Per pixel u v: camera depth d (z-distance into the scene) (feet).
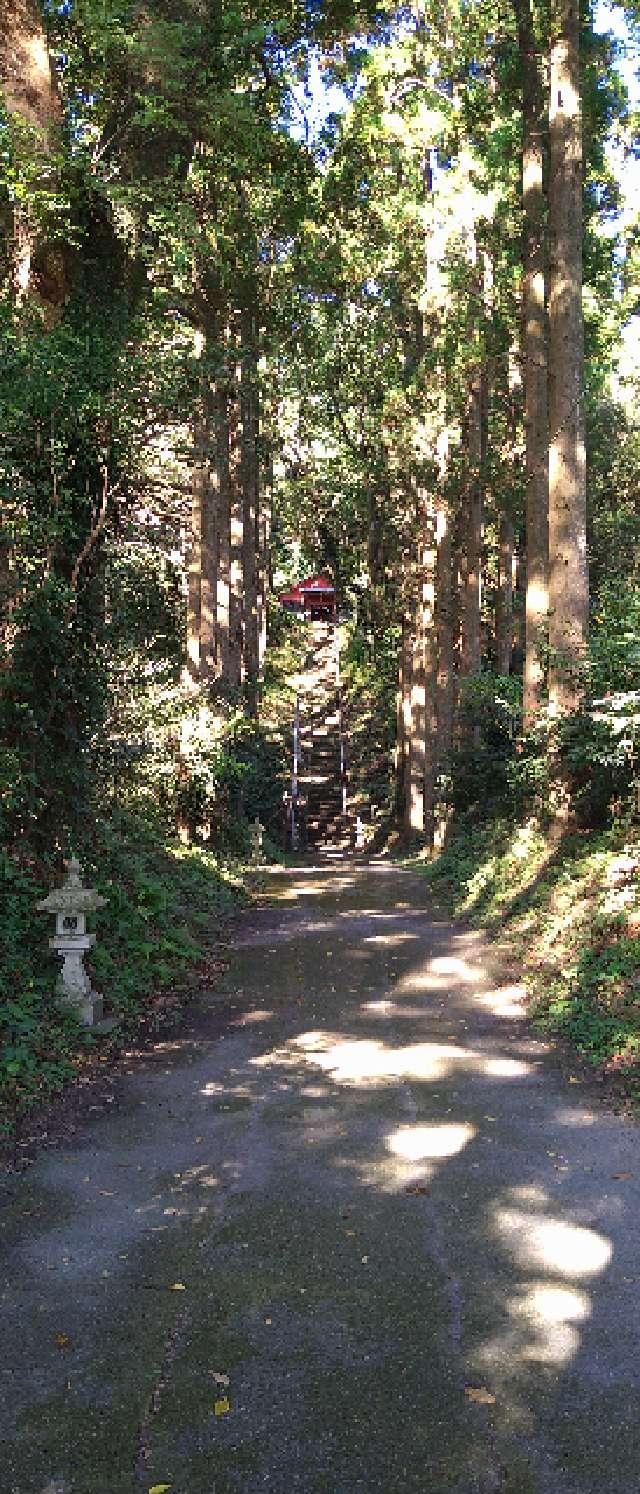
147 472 32.83
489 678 60.23
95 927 28.78
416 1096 20.22
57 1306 12.28
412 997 29.27
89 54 33.35
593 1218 14.48
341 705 127.54
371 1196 15.42
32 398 25.27
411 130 54.65
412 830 87.51
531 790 47.26
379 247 58.85
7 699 26.81
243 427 74.33
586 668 39.29
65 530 27.48
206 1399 10.43
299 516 112.06
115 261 32.32
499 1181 15.87
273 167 44.86
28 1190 15.76
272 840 98.48
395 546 80.43
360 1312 12.07
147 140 32.99
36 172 26.71
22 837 27.37
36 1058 20.79
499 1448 9.62
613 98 52.01
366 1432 9.87
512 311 62.34
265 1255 13.55
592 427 95.45
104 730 32.94
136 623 42.78
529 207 49.21
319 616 161.89
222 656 73.00
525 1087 20.66
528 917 36.29
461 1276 12.89
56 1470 9.40
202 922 38.75
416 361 69.36
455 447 68.03
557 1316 11.89
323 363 65.67
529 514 49.70
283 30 38.47
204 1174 16.38
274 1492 9.09
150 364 29.73
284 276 51.62
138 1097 20.31
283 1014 27.35
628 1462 9.42
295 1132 18.28
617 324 78.02
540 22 44.62
